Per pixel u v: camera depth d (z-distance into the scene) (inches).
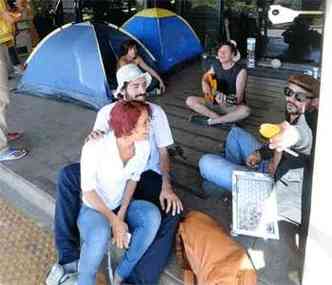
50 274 76.2
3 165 114.3
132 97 77.5
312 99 72.2
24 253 87.1
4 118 116.3
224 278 63.2
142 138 65.4
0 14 114.6
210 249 67.2
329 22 51.1
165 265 74.1
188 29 209.9
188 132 130.4
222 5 208.7
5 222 97.9
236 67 131.6
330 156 55.4
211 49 206.5
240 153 95.3
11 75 199.2
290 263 72.4
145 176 78.7
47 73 169.3
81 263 68.1
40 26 257.1
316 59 188.2
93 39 156.5
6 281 79.4
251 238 78.7
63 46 163.3
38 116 149.9
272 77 186.1
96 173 67.3
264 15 195.9
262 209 77.8
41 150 122.4
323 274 62.2
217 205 91.1
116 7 247.6
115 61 156.6
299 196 76.0
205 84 136.7
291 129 73.1
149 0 234.2
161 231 71.0
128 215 70.7
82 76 157.3
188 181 101.0
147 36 193.3
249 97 161.2
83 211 69.7
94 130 72.1
